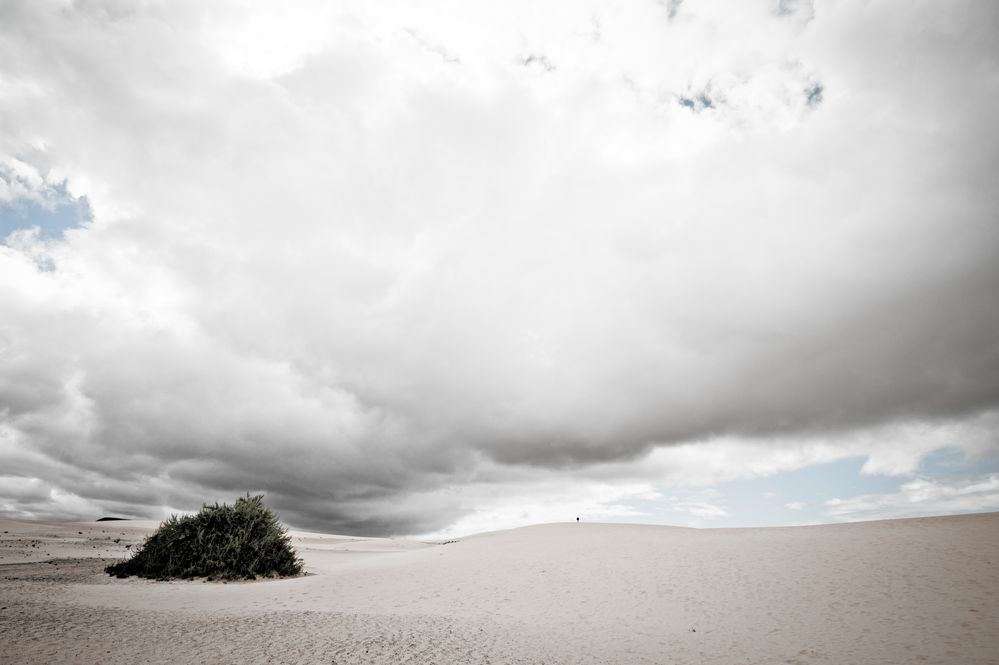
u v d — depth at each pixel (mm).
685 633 13547
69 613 13039
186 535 24656
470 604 17547
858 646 11734
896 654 11047
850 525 28375
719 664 10789
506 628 13891
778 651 11719
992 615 13078
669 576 20422
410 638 11930
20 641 9867
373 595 19250
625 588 19156
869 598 15516
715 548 24922
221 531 25219
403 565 27688
